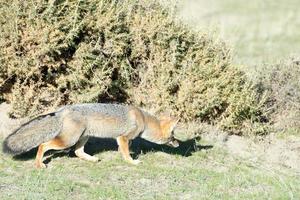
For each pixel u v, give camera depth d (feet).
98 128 60.39
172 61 74.38
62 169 59.00
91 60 71.82
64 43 70.03
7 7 69.51
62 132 58.59
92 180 57.47
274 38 148.77
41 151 58.59
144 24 75.10
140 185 57.52
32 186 54.13
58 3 71.46
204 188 57.93
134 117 61.77
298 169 69.56
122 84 75.05
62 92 72.84
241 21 166.40
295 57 87.61
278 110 81.05
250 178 62.44
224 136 73.67
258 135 76.23
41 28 69.72
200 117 75.15
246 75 78.95
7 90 71.10
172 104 74.23
